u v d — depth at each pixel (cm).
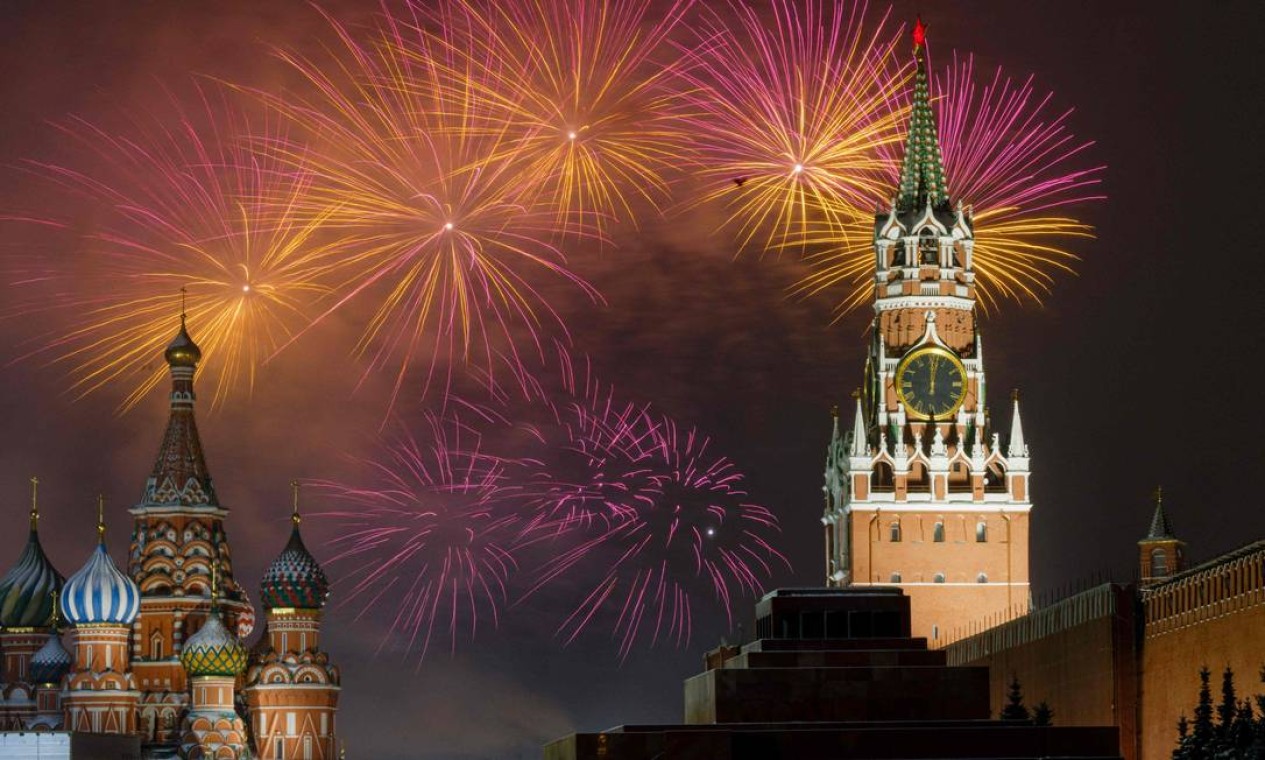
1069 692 18338
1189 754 13925
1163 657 16825
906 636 15625
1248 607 15250
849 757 13925
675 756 13838
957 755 13925
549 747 15650
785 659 15112
